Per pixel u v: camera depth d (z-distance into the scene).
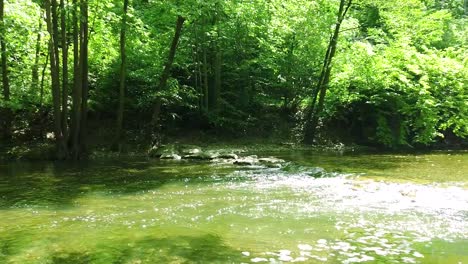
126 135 19.27
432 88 20.84
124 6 17.05
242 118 22.23
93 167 14.91
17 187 11.54
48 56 17.61
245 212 8.83
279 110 23.22
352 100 22.33
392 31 23.38
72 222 8.18
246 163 15.61
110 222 8.16
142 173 13.71
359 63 21.09
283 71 22.44
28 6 17.05
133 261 6.17
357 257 6.27
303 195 10.38
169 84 19.31
